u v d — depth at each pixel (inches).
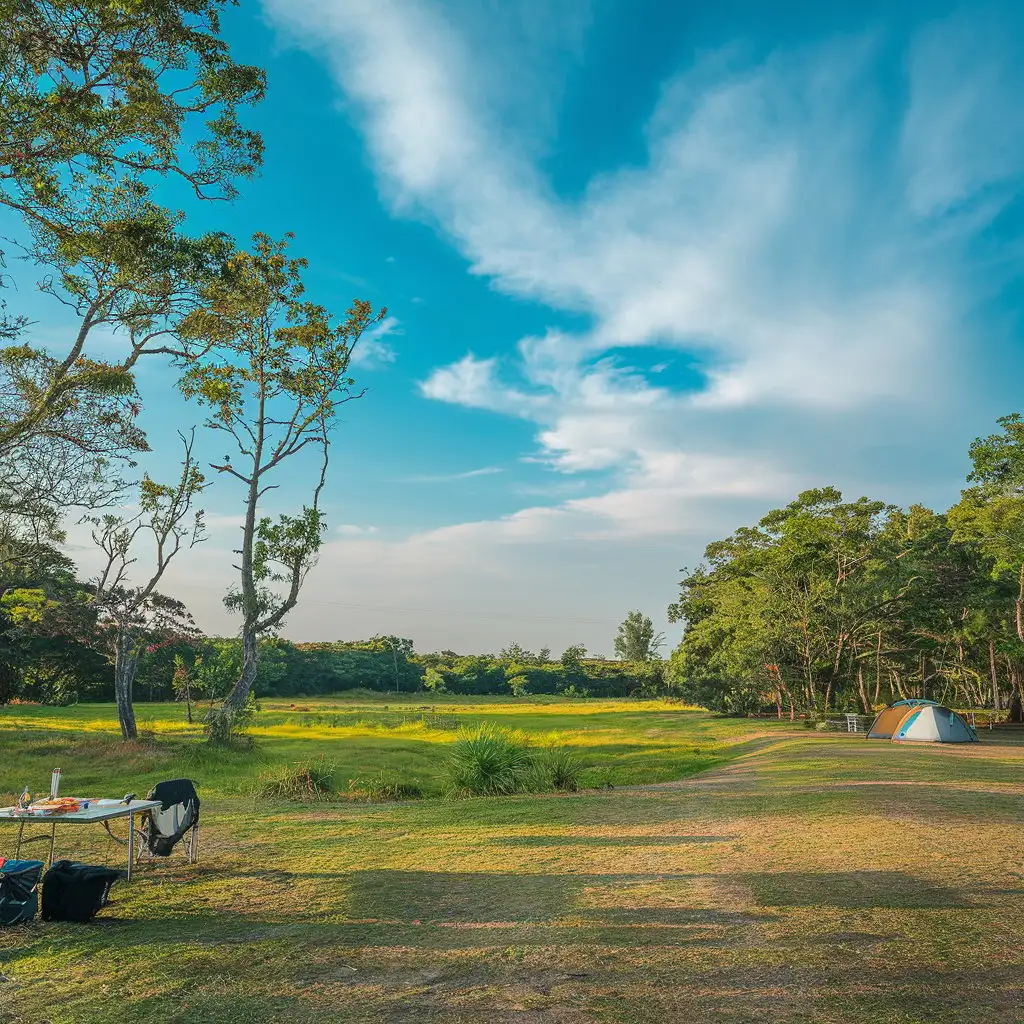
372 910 245.0
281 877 299.1
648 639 5349.4
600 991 167.9
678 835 362.6
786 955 184.5
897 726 1098.1
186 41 452.4
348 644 5349.4
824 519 1914.4
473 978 179.8
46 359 545.0
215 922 235.3
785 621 1898.4
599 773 754.8
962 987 161.9
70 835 393.4
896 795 458.0
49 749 972.6
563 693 4985.2
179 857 343.0
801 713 2058.3
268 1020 159.2
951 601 1688.0
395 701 4010.8
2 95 416.8
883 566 1788.9
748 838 342.3
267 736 1441.9
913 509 2277.3
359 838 391.5
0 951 209.2
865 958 180.5
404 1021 155.8
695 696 2196.1
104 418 576.1
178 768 869.2
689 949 192.5
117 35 430.6
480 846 356.2
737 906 230.1
